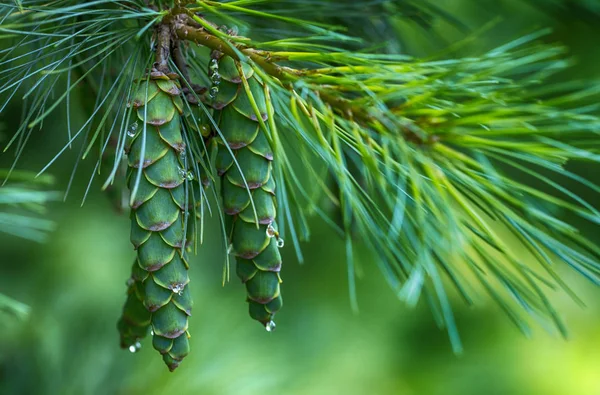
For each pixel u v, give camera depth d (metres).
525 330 0.79
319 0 0.93
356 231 0.94
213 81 0.80
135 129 0.78
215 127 0.78
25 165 1.17
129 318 0.83
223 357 1.05
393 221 0.77
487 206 0.79
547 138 0.79
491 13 1.20
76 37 0.86
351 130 0.80
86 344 1.03
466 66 0.79
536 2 1.07
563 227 0.78
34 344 1.01
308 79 0.79
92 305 1.07
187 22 0.80
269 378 1.07
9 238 1.40
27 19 0.86
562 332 0.79
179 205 0.78
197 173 0.79
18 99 0.99
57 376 1.00
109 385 1.01
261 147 0.79
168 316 0.78
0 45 0.90
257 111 0.77
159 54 0.79
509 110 0.78
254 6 0.89
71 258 1.41
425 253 0.77
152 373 1.02
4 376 0.99
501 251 0.79
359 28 0.95
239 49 0.79
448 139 0.80
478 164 0.80
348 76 0.79
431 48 1.05
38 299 1.08
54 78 0.85
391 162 0.80
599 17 1.06
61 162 1.25
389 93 0.79
